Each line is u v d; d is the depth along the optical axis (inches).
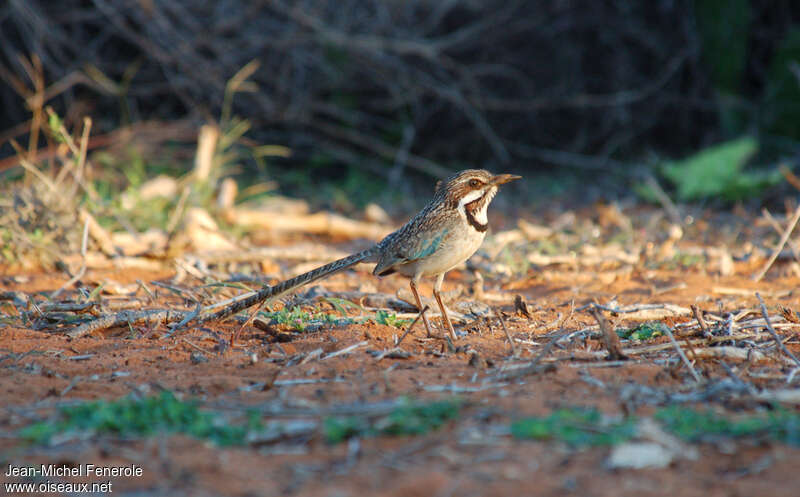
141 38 813.9
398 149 959.0
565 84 1008.9
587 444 202.1
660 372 271.4
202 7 843.4
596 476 185.5
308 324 350.0
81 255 487.2
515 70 1000.9
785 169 737.0
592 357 293.7
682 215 714.2
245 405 236.4
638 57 1035.3
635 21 1016.9
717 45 995.3
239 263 502.9
